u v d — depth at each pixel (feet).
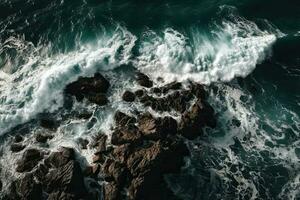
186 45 82.64
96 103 76.33
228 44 82.64
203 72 78.48
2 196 67.46
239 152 70.44
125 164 65.98
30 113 76.38
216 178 67.77
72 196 64.80
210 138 71.87
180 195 66.13
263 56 81.20
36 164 69.56
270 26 86.17
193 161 69.31
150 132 69.00
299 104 75.72
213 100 75.82
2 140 74.49
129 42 84.84
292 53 82.23
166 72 79.25
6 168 70.49
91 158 69.67
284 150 70.38
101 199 66.03
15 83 81.15
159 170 65.21
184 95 74.69
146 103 74.49
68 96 77.92
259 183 67.26
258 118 74.02
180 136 70.95
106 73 80.33
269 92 77.20
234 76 78.48
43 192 66.90
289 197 65.67
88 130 73.26
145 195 63.67
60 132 73.82
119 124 72.28
